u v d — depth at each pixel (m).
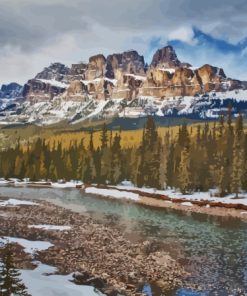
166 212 80.62
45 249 41.97
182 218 72.38
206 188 114.50
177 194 109.69
